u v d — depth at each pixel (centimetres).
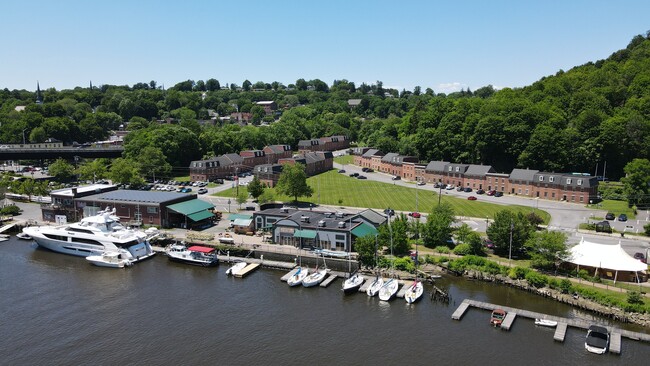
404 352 6294
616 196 14650
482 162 19062
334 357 6175
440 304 7744
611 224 11681
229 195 15800
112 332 6850
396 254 9644
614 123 16800
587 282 8094
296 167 14462
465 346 6431
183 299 7994
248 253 10031
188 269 9512
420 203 14325
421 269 9025
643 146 16612
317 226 10056
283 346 6450
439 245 10081
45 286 8575
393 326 7000
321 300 7944
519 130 17900
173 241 10844
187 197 12781
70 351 6341
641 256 8969
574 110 19712
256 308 7638
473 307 7606
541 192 15038
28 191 15112
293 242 10331
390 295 7856
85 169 18025
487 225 11100
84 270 9438
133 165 17700
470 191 16325
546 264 8625
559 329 6712
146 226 11769
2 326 7025
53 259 10106
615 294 7550
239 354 6259
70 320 7225
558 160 16962
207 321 7188
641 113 17988
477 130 18675
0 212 13175
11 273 9231
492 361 6075
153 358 6175
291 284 8488
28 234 10794
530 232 9275
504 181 15938
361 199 15038
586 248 8600
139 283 8731
